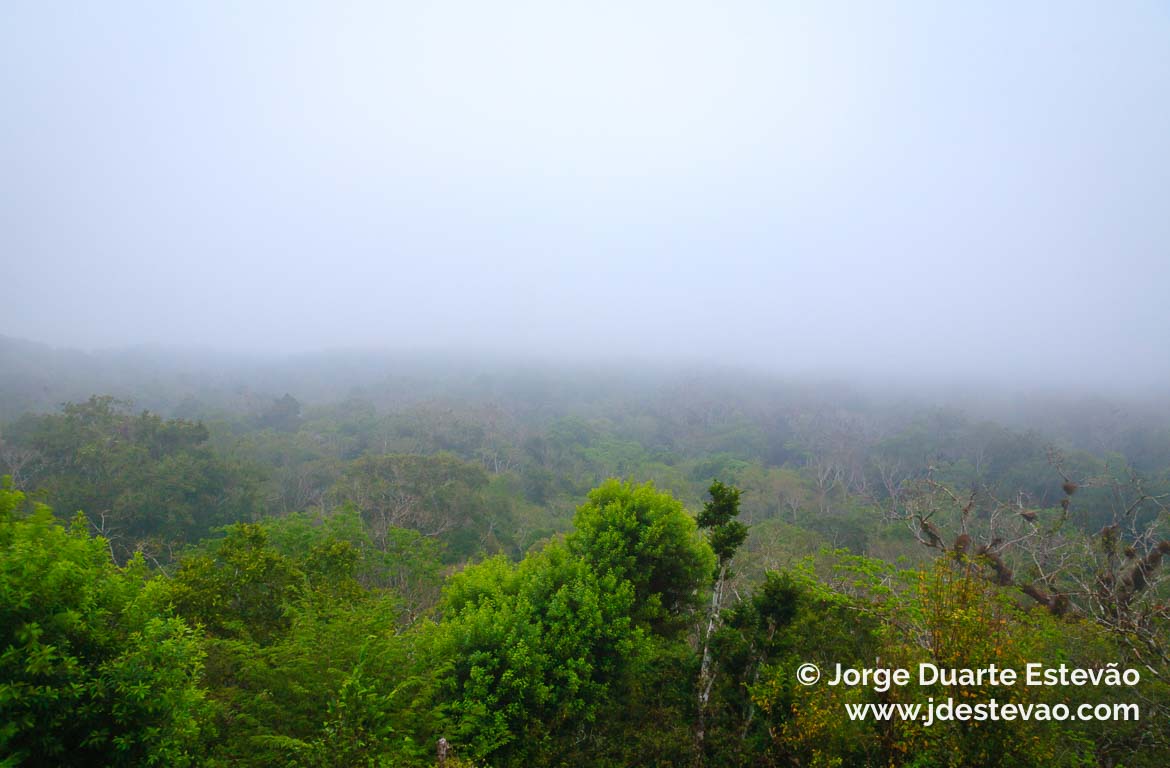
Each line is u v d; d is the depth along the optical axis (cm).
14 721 567
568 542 1535
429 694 978
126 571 838
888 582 1403
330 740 827
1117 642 1093
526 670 1113
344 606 1166
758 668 1167
